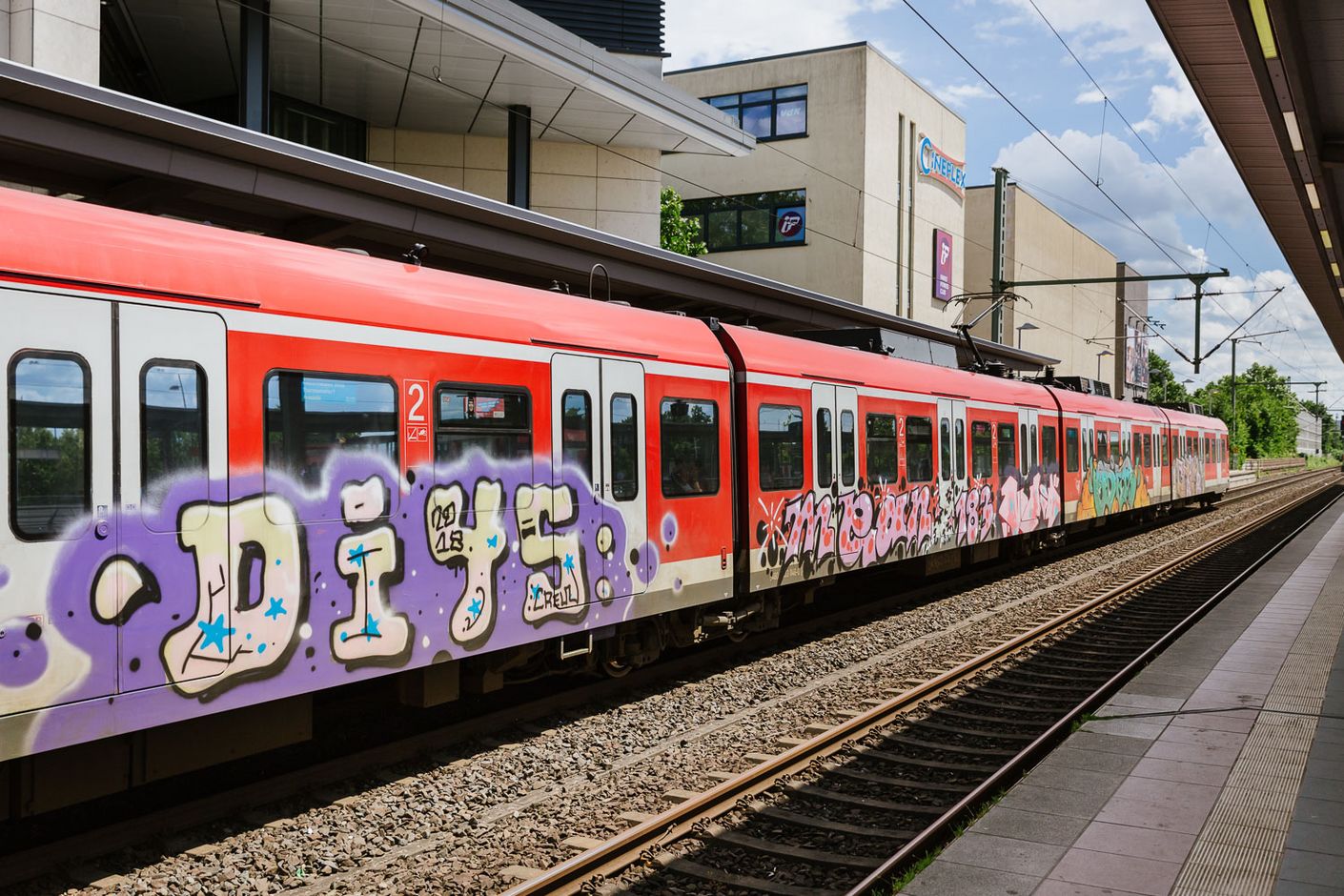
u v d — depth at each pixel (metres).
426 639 7.14
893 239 39.12
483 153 23.88
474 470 7.55
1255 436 92.31
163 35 18.17
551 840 5.99
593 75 20.41
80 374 5.34
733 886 5.42
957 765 7.45
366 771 7.08
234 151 11.88
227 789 6.93
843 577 17.20
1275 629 11.52
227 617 5.91
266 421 6.18
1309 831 5.54
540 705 8.71
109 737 5.63
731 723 8.53
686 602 9.84
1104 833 5.56
